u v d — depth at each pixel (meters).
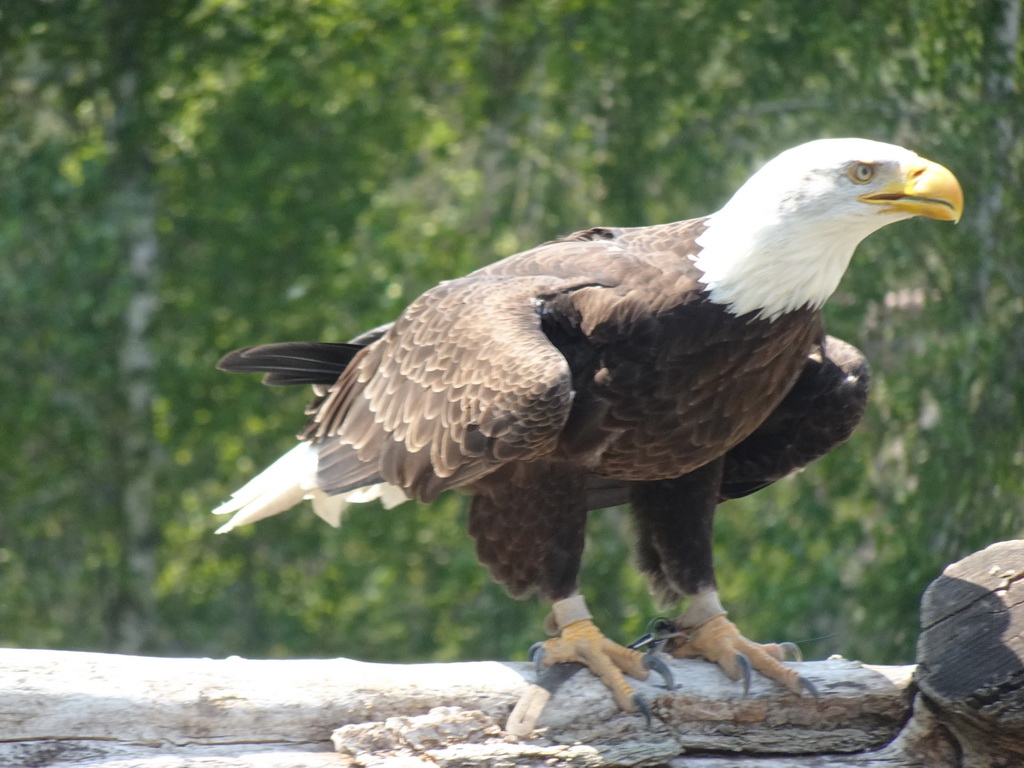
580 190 16.12
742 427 6.40
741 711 5.85
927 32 13.81
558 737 5.69
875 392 13.59
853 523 13.60
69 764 5.14
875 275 13.41
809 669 5.96
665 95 15.13
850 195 5.96
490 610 16.03
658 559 6.77
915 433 13.48
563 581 6.24
